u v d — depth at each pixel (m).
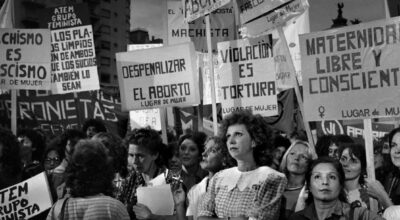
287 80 8.21
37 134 6.18
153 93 6.50
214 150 4.48
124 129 9.66
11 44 6.46
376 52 4.39
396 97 4.31
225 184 3.68
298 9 5.97
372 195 4.04
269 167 3.72
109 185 3.35
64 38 7.98
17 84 6.43
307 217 3.53
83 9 7.99
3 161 3.84
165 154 4.89
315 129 7.81
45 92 9.68
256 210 3.43
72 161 3.25
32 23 25.88
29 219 3.87
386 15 9.72
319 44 4.63
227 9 8.19
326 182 3.43
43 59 6.45
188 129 8.11
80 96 9.75
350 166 4.45
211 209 3.69
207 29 6.40
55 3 26.70
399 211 3.56
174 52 6.39
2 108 9.33
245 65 6.18
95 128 6.93
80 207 3.16
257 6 6.27
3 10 8.45
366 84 4.43
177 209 4.44
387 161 5.02
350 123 7.12
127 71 6.61
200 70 8.27
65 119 9.59
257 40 6.13
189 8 6.64
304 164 4.35
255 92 6.12
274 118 8.06
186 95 6.35
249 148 3.68
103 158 3.29
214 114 6.21
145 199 4.15
